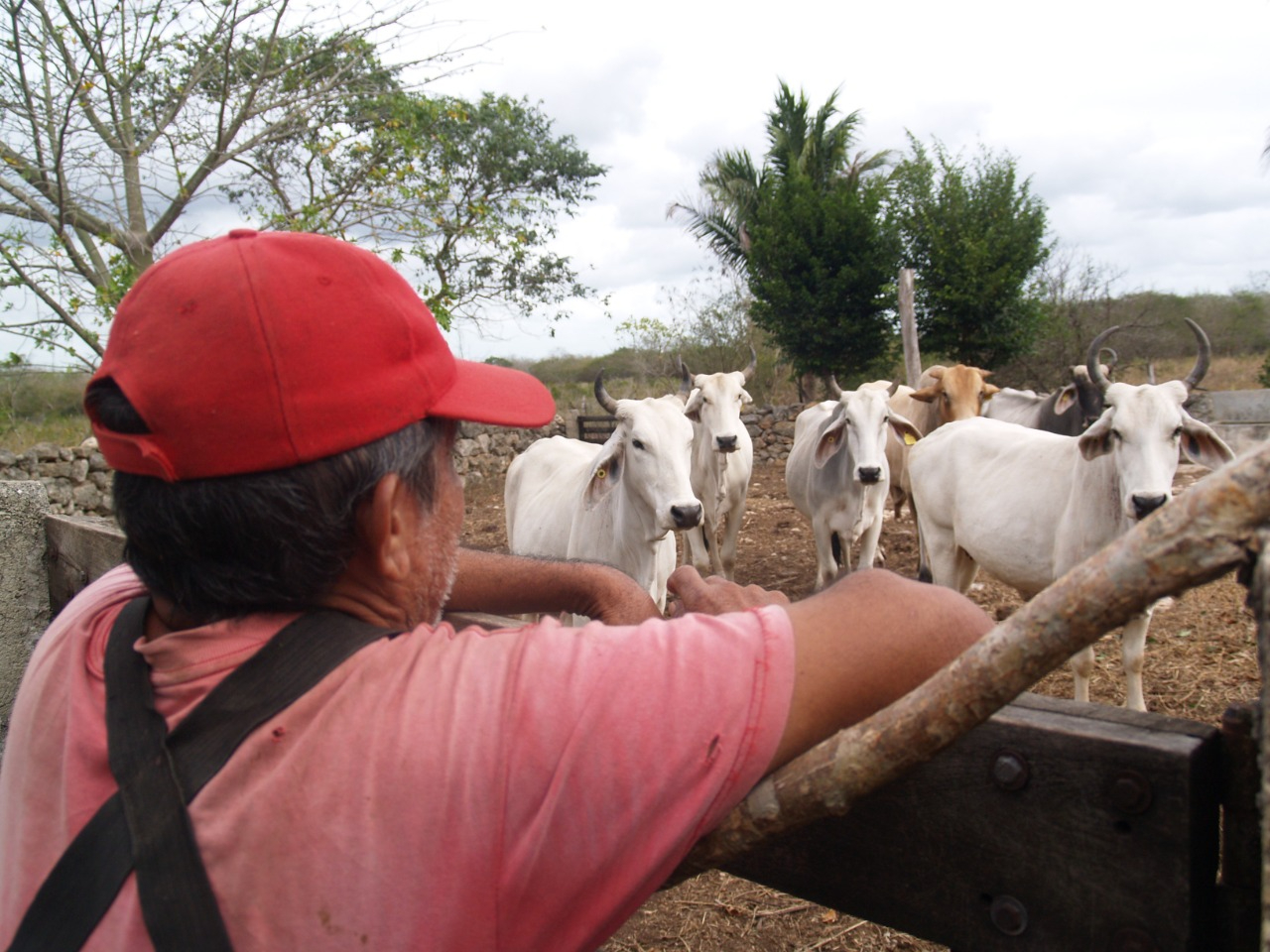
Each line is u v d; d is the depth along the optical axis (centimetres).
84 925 74
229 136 605
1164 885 82
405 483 86
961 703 71
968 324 1814
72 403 1168
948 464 514
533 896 75
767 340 2006
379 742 75
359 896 73
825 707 79
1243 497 57
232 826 73
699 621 83
